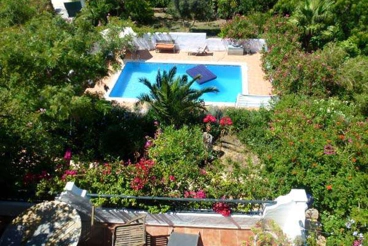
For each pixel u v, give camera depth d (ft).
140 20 75.92
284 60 49.80
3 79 30.42
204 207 28.53
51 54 28.55
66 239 23.73
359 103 42.52
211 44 61.57
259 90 51.75
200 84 55.16
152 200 28.43
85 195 26.94
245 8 74.90
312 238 25.08
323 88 45.37
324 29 58.75
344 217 28.07
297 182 29.84
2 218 29.43
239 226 28.50
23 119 30.04
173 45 60.95
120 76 56.70
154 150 32.63
